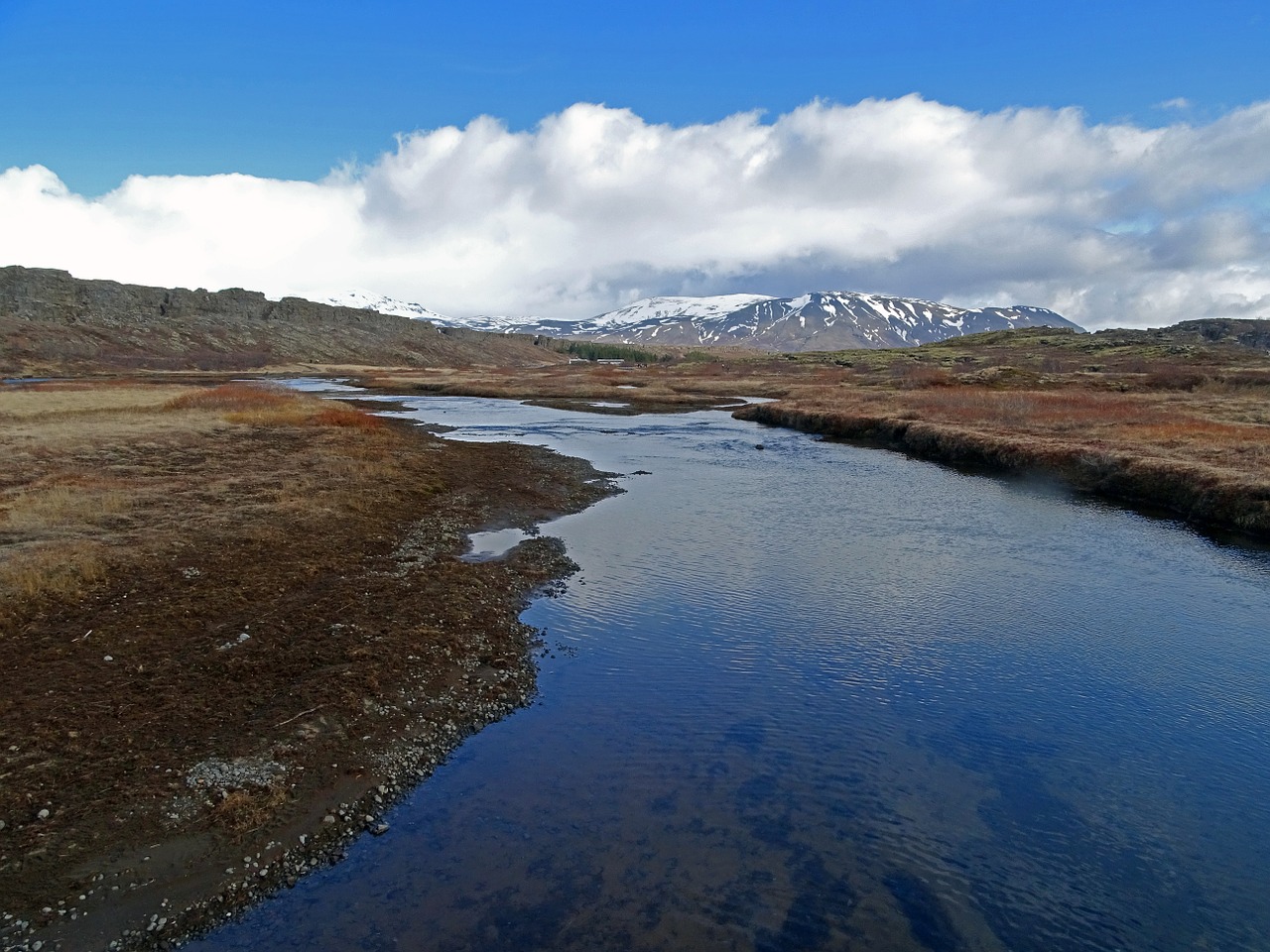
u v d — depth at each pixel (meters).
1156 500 30.97
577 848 9.53
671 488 34.22
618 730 12.56
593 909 8.46
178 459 32.25
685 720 12.92
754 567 21.77
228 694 12.50
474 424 62.41
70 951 7.62
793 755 11.87
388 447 39.97
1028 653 15.85
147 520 21.94
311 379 124.88
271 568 18.94
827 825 10.12
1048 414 53.50
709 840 9.73
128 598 16.08
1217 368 94.50
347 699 12.59
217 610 15.97
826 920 8.38
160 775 10.26
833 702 13.64
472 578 19.62
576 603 18.67
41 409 47.12
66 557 17.31
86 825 9.23
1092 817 10.43
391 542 22.62
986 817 10.39
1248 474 28.98
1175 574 21.31
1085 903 8.79
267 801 9.97
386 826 9.88
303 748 11.19
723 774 11.27
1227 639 16.64
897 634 16.83
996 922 8.45
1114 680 14.62
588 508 29.81
